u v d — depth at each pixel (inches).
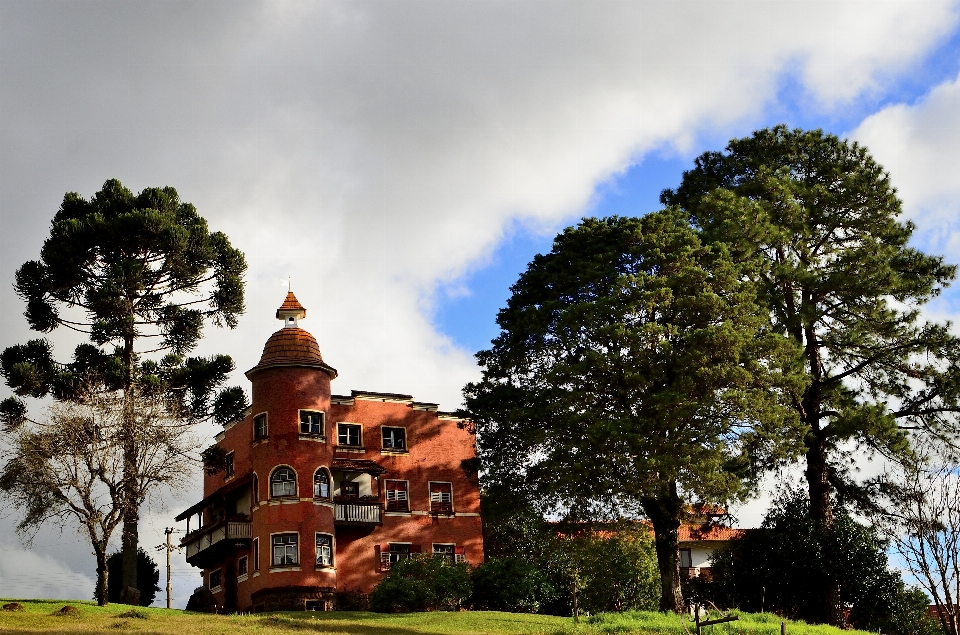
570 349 1553.9
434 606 1681.8
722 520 1644.9
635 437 1355.8
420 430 2041.1
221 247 1946.4
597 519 1536.7
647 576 1921.8
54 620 1266.0
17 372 1711.4
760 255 1690.5
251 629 1205.7
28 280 1811.0
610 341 1478.8
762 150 1867.6
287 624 1279.5
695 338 1406.3
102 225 1809.8
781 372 1455.5
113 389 1683.1
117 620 1277.1
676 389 1396.4
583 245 1654.8
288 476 1808.6
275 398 1849.2
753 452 1549.0
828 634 1288.1
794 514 1673.2
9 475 1482.5
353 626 1284.4
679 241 1546.5
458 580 1697.8
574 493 1440.7
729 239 1627.7
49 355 1786.4
